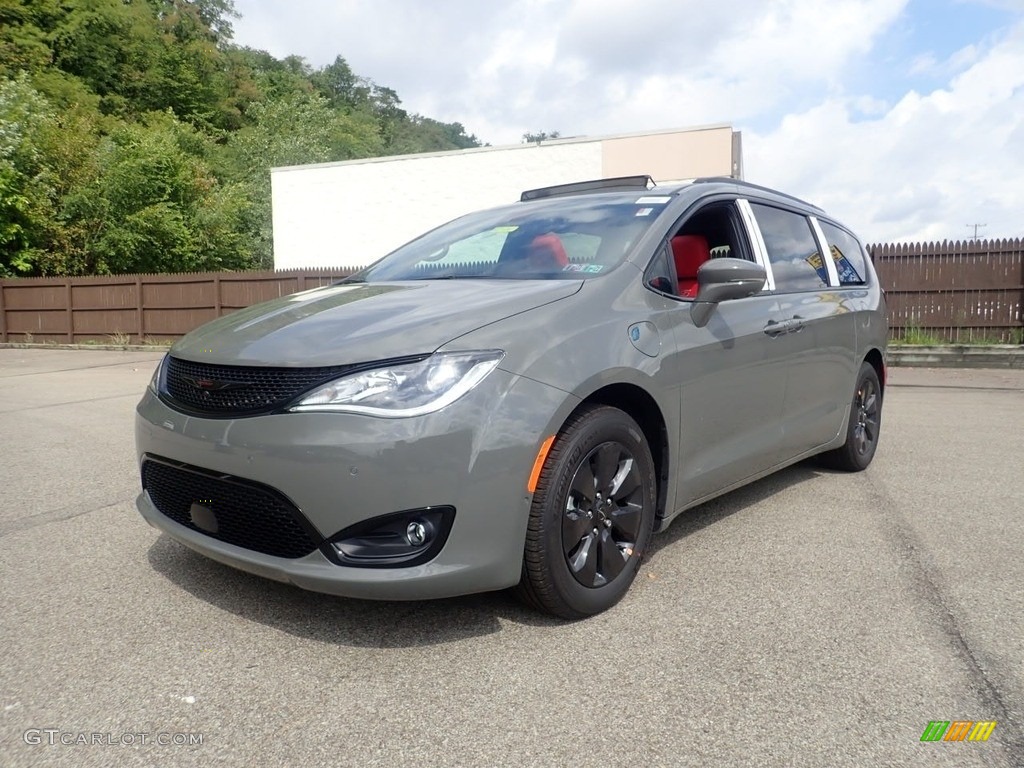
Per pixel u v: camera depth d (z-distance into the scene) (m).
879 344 5.03
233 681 2.32
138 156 24.30
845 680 2.33
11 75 34.25
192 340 2.96
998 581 3.12
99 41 45.66
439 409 2.36
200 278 16.23
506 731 2.07
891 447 5.85
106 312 17.22
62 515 4.05
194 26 57.72
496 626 2.70
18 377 10.95
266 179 38.06
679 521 3.96
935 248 12.09
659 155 18.50
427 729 2.08
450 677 2.35
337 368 2.40
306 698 2.23
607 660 2.46
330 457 2.31
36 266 21.97
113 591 2.99
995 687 2.29
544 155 19.58
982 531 3.78
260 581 3.09
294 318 2.85
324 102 47.56
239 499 2.52
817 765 1.92
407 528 2.37
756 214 4.05
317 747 2.00
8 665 2.41
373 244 21.52
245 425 2.46
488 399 2.43
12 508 4.18
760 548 3.54
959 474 4.97
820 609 2.85
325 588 2.38
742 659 2.47
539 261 3.32
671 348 3.06
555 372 2.58
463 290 3.02
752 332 3.57
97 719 2.12
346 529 2.34
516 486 2.47
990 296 11.92
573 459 2.63
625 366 2.80
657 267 3.22
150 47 48.38
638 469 2.93
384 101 100.25
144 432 2.85
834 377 4.46
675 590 3.04
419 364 2.40
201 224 26.78
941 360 11.68
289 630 2.66
